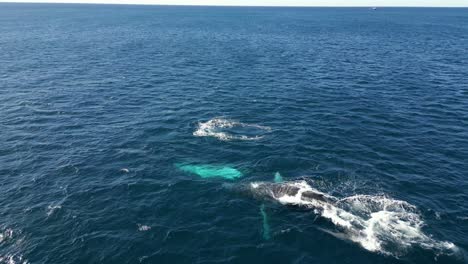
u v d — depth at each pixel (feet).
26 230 76.07
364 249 71.00
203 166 102.94
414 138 123.65
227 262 68.54
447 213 82.07
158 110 150.00
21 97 165.07
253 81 200.13
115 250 70.95
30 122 135.64
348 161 105.70
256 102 161.27
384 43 370.94
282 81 200.34
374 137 123.65
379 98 168.55
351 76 213.05
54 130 128.47
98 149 113.80
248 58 275.80
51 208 83.46
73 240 73.46
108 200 86.94
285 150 112.47
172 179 96.07
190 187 92.38
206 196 88.53
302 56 286.05
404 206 84.07
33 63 241.35
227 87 186.91
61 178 96.63
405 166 103.65
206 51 310.86
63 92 174.60
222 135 124.36
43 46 318.65
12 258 68.54
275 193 87.15
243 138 121.80
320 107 154.61
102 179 96.22
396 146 116.88
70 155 109.60
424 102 163.02
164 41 378.94
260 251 71.26
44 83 190.60
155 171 100.27
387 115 145.28
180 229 77.00
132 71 223.92
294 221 79.10
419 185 93.66
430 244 72.08
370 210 82.33
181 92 177.06
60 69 225.35
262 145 116.16
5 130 127.65
